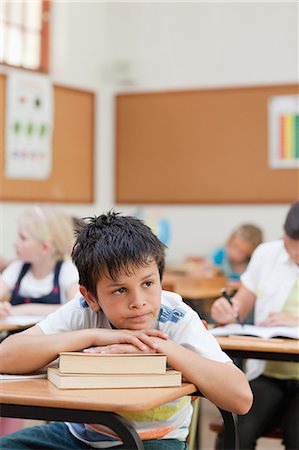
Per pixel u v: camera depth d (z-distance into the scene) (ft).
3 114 20.15
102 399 4.99
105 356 5.38
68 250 11.35
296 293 9.89
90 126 22.89
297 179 21.97
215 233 22.71
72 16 22.34
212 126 22.65
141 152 23.36
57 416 5.06
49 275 11.35
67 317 6.30
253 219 22.38
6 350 5.96
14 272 11.56
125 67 23.35
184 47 23.00
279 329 8.96
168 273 18.79
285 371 9.55
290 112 21.95
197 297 14.71
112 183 23.70
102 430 6.00
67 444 6.24
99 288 5.82
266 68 22.20
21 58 20.72
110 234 5.79
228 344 8.18
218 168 22.62
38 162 21.11
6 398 5.14
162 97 23.12
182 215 23.06
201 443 12.93
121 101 23.49
